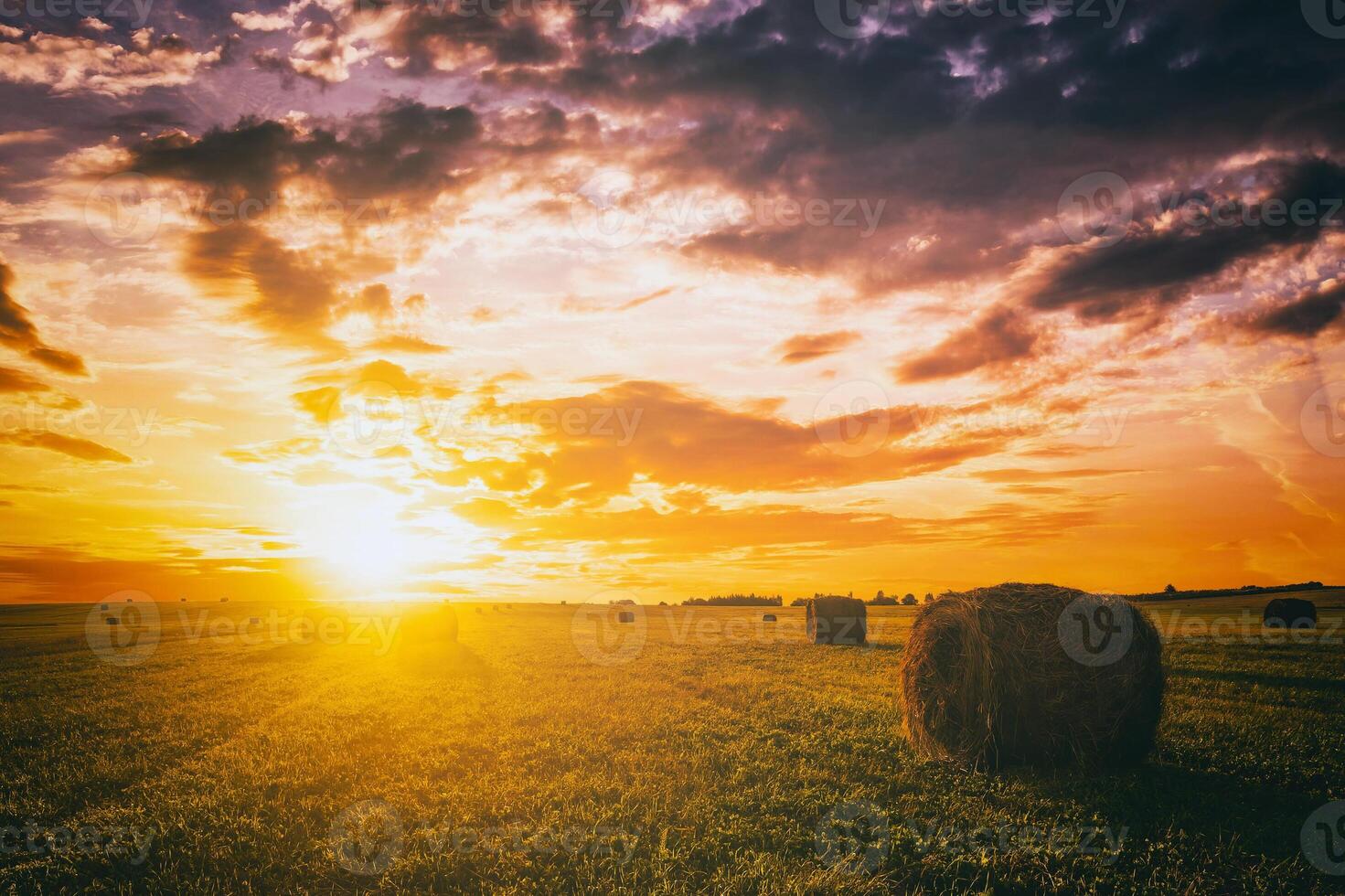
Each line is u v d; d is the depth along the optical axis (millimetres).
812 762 10211
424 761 10406
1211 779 9477
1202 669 19125
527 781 9297
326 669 22484
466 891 6434
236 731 12695
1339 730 11906
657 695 16422
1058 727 10008
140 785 9430
